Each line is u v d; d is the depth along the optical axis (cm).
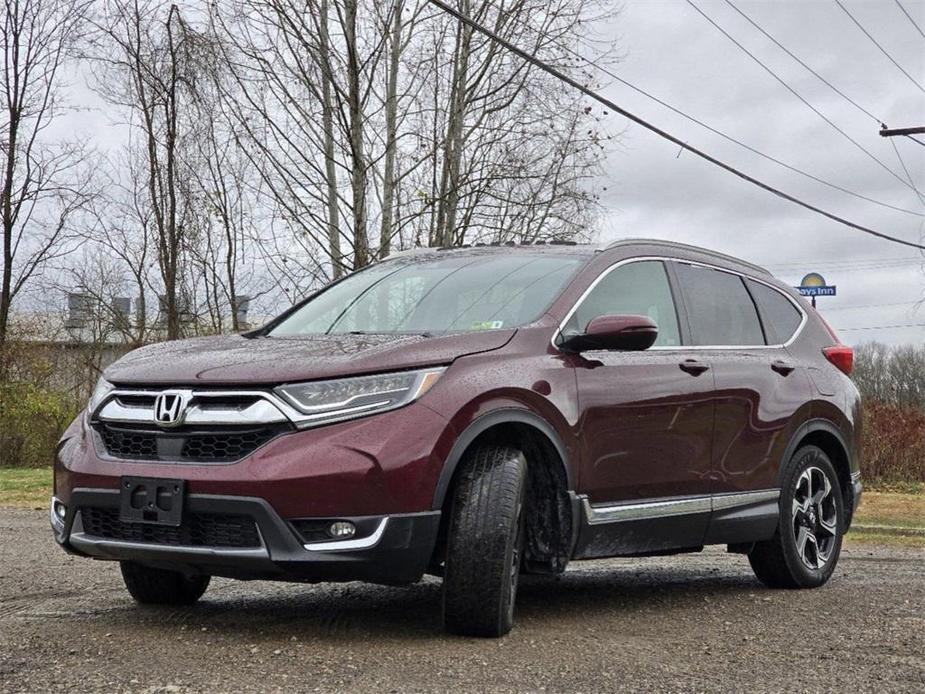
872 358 4375
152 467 431
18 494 1387
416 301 546
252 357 449
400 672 387
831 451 695
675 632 494
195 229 2184
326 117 1384
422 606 544
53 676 370
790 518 642
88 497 444
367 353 441
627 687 379
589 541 504
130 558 445
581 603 578
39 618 485
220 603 546
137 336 2614
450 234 1527
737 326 639
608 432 511
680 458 558
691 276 619
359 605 546
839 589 659
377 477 416
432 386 439
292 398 423
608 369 520
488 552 437
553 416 479
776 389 637
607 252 567
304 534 416
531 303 519
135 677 371
